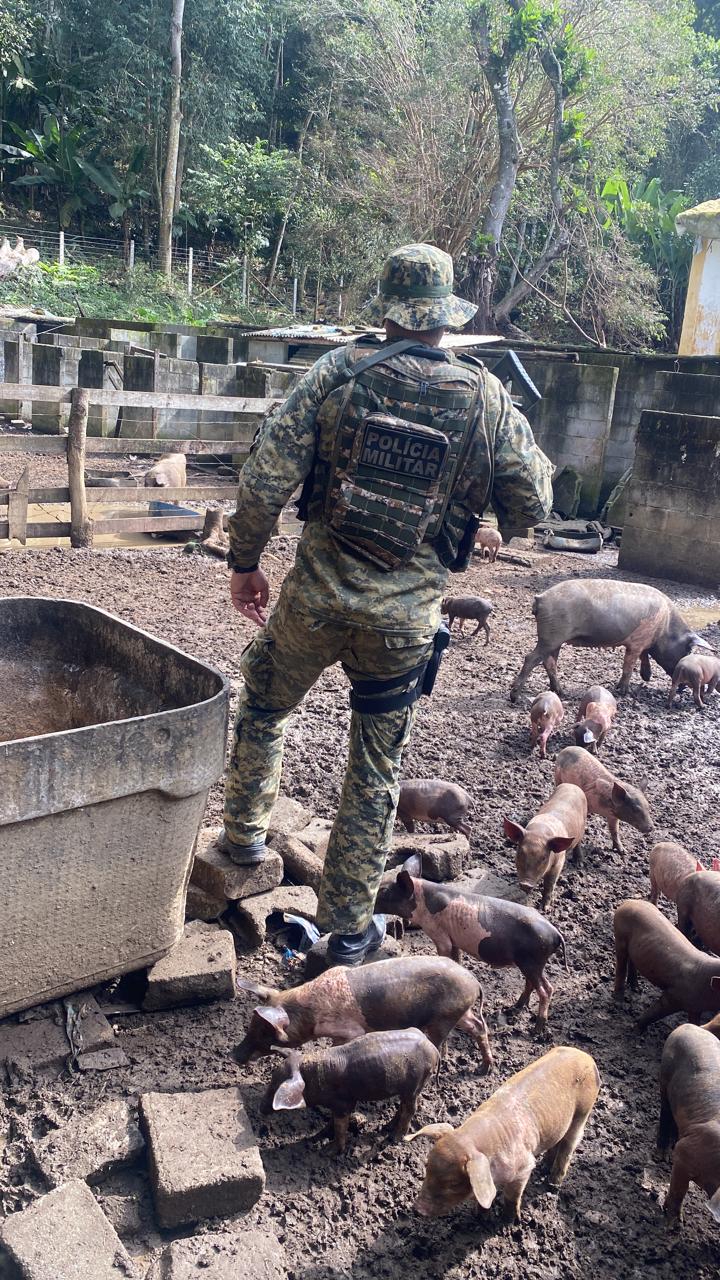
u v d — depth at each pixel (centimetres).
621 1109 327
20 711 416
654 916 371
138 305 3109
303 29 3694
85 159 3503
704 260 1795
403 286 321
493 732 636
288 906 391
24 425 1798
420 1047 297
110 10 3375
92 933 328
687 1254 277
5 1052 315
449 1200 263
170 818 332
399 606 326
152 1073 318
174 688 374
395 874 424
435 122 2831
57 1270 242
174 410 1636
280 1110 304
